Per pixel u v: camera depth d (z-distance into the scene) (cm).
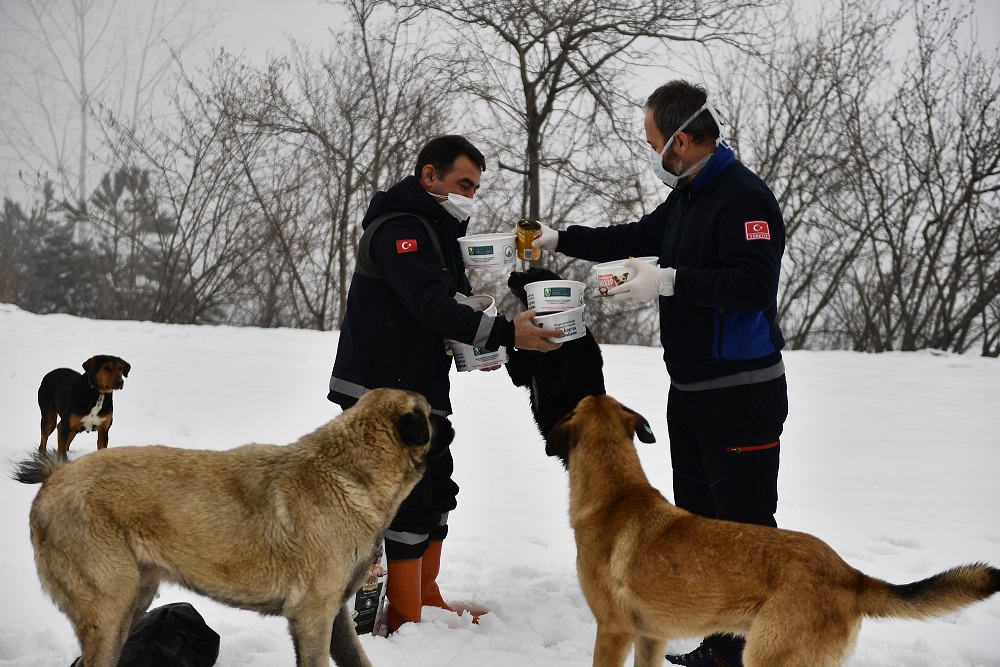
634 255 467
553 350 419
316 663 318
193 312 2519
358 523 324
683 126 378
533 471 761
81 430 760
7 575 438
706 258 378
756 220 361
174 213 2519
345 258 2381
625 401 1048
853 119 2312
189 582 316
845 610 300
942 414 1036
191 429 850
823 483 739
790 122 2319
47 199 2820
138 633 338
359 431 330
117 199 2689
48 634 377
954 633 428
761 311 368
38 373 1100
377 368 404
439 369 414
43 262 2789
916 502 684
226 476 320
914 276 2353
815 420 1000
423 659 372
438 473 428
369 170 2347
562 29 2136
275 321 2441
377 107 2305
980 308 2292
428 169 405
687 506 421
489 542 573
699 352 381
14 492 587
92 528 301
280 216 2420
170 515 309
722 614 314
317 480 322
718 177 379
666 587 321
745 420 378
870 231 2344
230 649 378
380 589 406
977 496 702
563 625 422
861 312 2556
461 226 428
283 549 314
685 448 412
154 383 1076
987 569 290
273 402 1000
